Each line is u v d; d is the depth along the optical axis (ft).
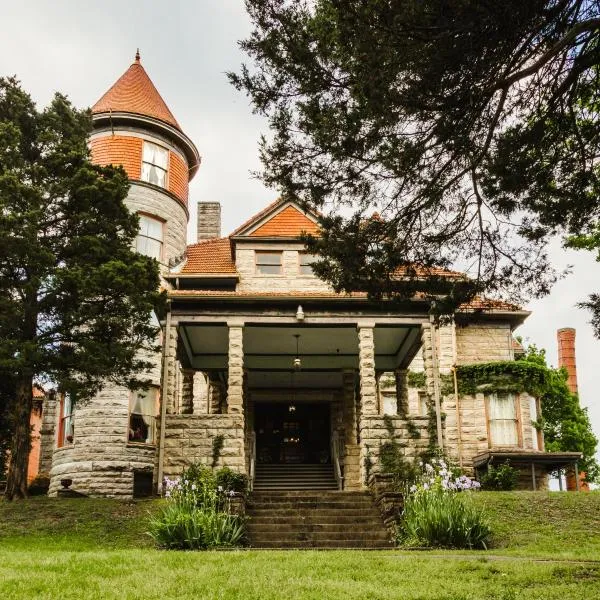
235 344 78.43
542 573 35.32
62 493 76.84
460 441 92.43
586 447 133.59
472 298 43.47
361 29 31.94
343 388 98.63
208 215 120.78
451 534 54.39
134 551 45.39
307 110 36.65
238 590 31.22
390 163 37.01
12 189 66.33
